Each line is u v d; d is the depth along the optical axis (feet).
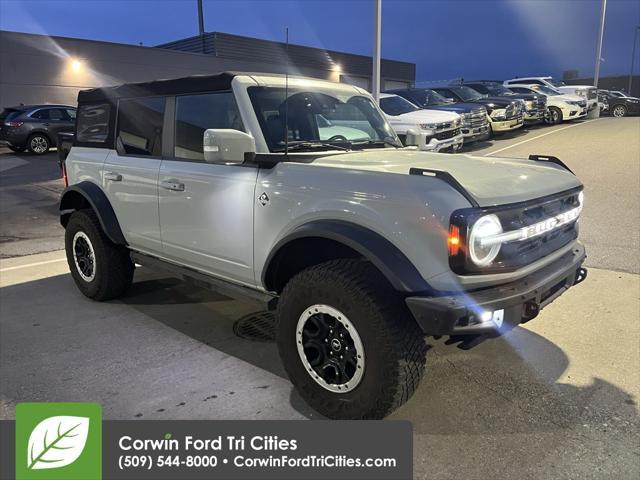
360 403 9.18
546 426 9.46
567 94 67.10
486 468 8.45
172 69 90.68
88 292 16.21
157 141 13.41
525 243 9.41
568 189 10.51
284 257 10.37
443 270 8.45
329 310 9.30
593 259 18.51
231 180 11.12
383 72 130.52
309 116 12.18
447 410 10.03
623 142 43.62
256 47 88.43
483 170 10.21
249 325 14.33
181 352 12.71
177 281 18.10
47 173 45.65
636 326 13.37
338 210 9.32
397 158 11.13
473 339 9.15
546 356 12.00
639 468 8.34
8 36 74.23
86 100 16.24
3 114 57.77
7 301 16.46
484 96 55.57
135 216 14.06
